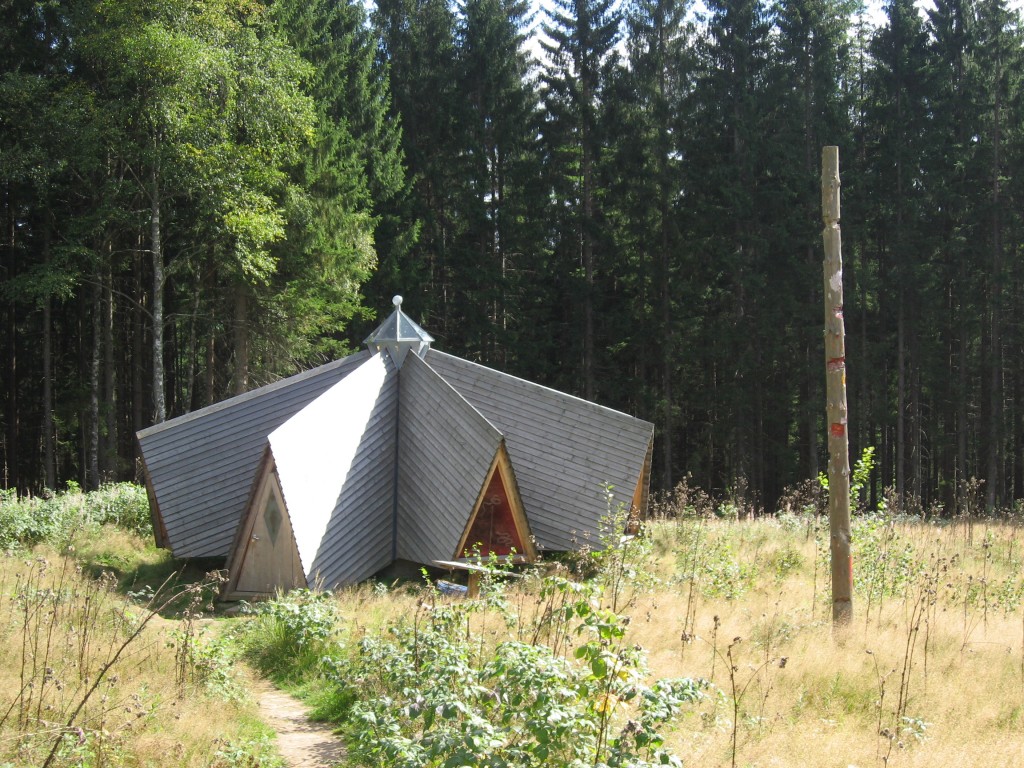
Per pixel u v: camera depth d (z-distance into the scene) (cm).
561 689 564
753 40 4200
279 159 3131
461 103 4600
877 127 4319
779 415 4134
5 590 1218
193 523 1781
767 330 3903
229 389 3350
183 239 3291
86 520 1958
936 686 891
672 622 1126
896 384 4366
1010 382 4453
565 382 4388
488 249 4634
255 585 1592
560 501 1811
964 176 3994
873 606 1246
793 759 702
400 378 1858
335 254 3269
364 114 4122
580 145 4559
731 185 3997
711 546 1650
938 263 4044
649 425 1820
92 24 2703
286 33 3356
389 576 1723
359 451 1730
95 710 778
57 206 3334
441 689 600
